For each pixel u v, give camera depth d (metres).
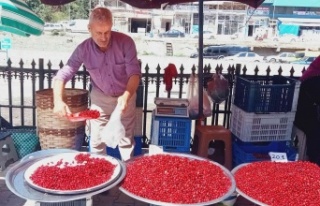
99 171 2.21
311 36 36.72
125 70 3.16
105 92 3.24
